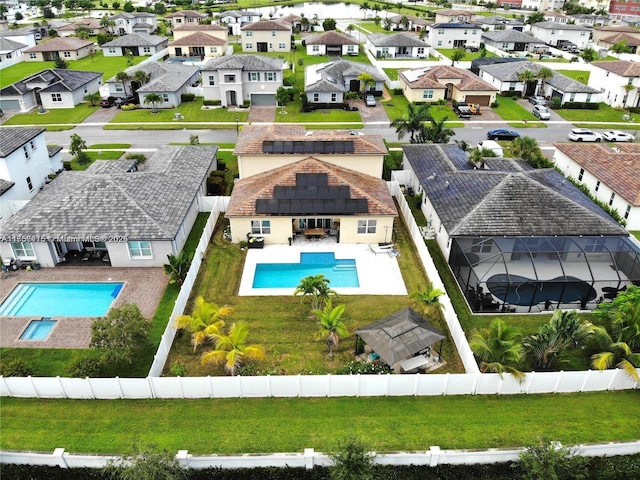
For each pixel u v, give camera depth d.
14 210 43.56
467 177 41.97
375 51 113.69
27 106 78.06
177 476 21.31
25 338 31.00
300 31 147.12
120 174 41.75
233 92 78.81
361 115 75.62
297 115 75.56
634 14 172.62
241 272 37.28
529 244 34.78
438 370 28.38
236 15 143.50
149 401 25.95
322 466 22.67
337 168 42.56
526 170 45.38
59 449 22.59
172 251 37.56
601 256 34.25
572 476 21.98
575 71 103.56
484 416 25.08
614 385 26.75
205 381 25.64
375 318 32.66
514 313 33.25
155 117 74.19
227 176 53.34
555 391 26.64
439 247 40.62
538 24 137.75
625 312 28.45
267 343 30.41
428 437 23.89
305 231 41.22
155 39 120.50
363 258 39.03
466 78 81.38
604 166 47.44
